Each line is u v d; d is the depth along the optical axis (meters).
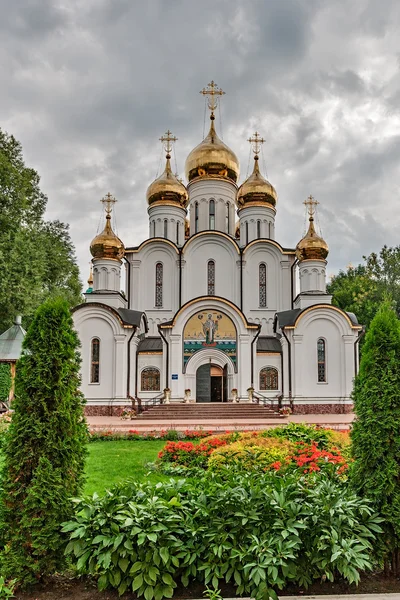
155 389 36.47
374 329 7.86
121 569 6.38
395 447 7.20
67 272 48.62
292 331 36.06
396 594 6.52
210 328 36.03
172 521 6.60
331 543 6.37
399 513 6.90
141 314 37.84
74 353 7.87
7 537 6.91
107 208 40.47
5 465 7.23
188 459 15.14
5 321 37.09
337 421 29.30
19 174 39.03
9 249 35.94
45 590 6.77
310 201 40.31
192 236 40.56
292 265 41.19
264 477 7.57
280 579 6.25
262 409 32.09
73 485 7.30
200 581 6.81
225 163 43.59
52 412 7.32
